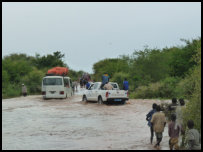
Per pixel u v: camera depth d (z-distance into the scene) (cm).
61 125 2783
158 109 1872
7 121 3056
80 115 3466
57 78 5800
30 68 9994
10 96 7544
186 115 1866
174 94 5581
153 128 1872
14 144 2019
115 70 9000
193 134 1477
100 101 4522
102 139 2145
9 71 9144
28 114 3609
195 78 1900
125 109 3944
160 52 7400
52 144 2002
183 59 6825
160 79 7006
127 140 2102
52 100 5541
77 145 1961
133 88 6762
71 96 6444
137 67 7306
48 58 12575
